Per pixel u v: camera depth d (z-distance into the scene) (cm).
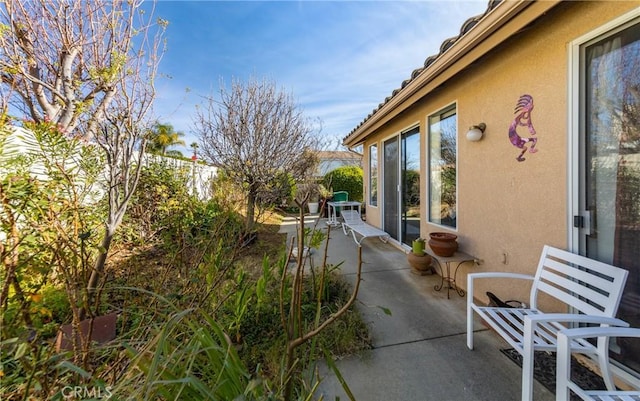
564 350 138
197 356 115
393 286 343
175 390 101
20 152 198
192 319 142
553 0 174
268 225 754
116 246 329
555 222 212
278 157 655
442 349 219
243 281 250
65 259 136
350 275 381
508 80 253
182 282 230
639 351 166
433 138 394
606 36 179
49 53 231
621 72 172
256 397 104
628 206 171
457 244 310
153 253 359
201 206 416
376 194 662
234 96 643
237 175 600
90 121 211
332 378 188
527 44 232
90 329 134
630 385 168
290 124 696
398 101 368
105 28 228
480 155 292
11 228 123
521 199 242
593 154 189
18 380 109
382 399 171
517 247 248
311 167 791
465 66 253
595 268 173
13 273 112
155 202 411
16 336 103
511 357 208
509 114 253
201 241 263
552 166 214
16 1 212
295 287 108
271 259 415
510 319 196
